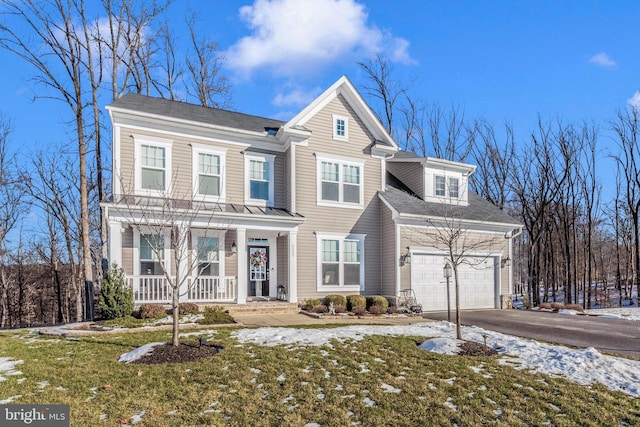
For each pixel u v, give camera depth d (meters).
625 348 9.09
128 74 19.72
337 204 16.31
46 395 5.76
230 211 14.07
